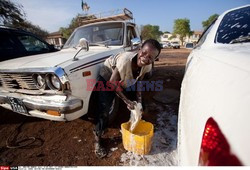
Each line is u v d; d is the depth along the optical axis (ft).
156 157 5.45
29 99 5.68
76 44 9.76
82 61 5.65
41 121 8.54
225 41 4.67
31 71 5.24
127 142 5.71
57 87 5.17
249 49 3.44
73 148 6.23
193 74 4.22
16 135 7.31
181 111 4.13
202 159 1.99
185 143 2.87
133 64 5.24
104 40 9.48
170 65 25.55
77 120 8.43
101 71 6.01
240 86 2.05
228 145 1.72
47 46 12.53
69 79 5.07
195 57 5.65
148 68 5.86
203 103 2.57
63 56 6.45
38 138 7.02
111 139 6.66
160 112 8.91
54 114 5.43
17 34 11.06
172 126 7.39
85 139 6.79
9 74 6.04
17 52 10.31
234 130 1.73
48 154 5.94
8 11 41.01
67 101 5.16
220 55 3.37
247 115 1.71
